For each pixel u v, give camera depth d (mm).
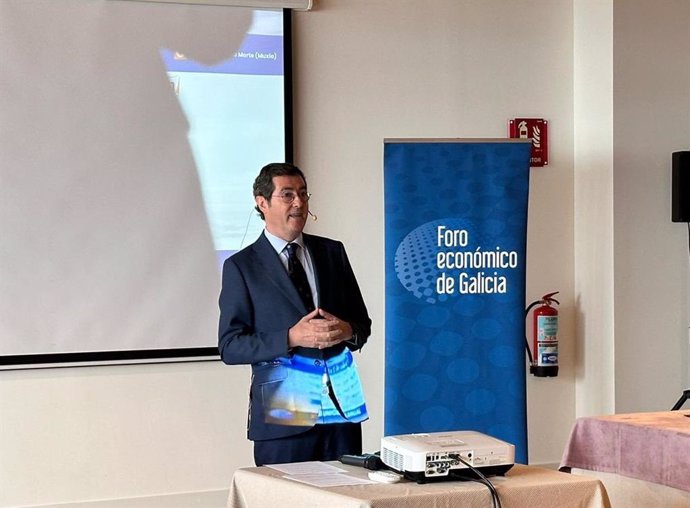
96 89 5020
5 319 4898
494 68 5660
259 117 5250
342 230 5410
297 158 5348
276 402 3279
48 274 4957
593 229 5699
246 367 5246
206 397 5191
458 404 4215
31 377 4949
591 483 2518
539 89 5750
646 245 5621
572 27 5812
